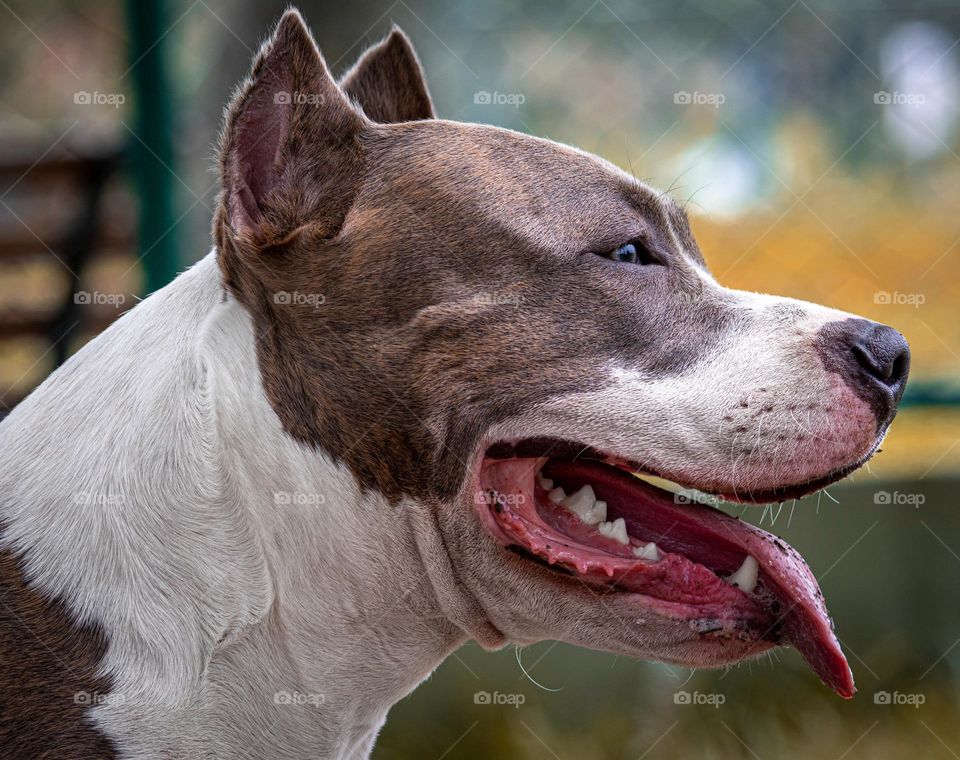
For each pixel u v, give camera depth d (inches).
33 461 170.9
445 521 168.7
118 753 154.4
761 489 167.3
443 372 166.9
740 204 392.5
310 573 166.2
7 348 372.2
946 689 357.4
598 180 178.1
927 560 369.7
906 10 392.2
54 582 160.4
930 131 394.9
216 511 161.3
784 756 329.4
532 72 388.8
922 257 388.5
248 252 168.4
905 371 175.9
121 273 377.4
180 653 158.2
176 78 327.3
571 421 167.3
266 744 164.7
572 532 173.2
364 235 169.3
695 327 173.6
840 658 160.9
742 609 165.8
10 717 153.0
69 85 472.4
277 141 171.6
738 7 391.2
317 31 407.5
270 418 165.6
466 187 171.3
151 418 164.9
